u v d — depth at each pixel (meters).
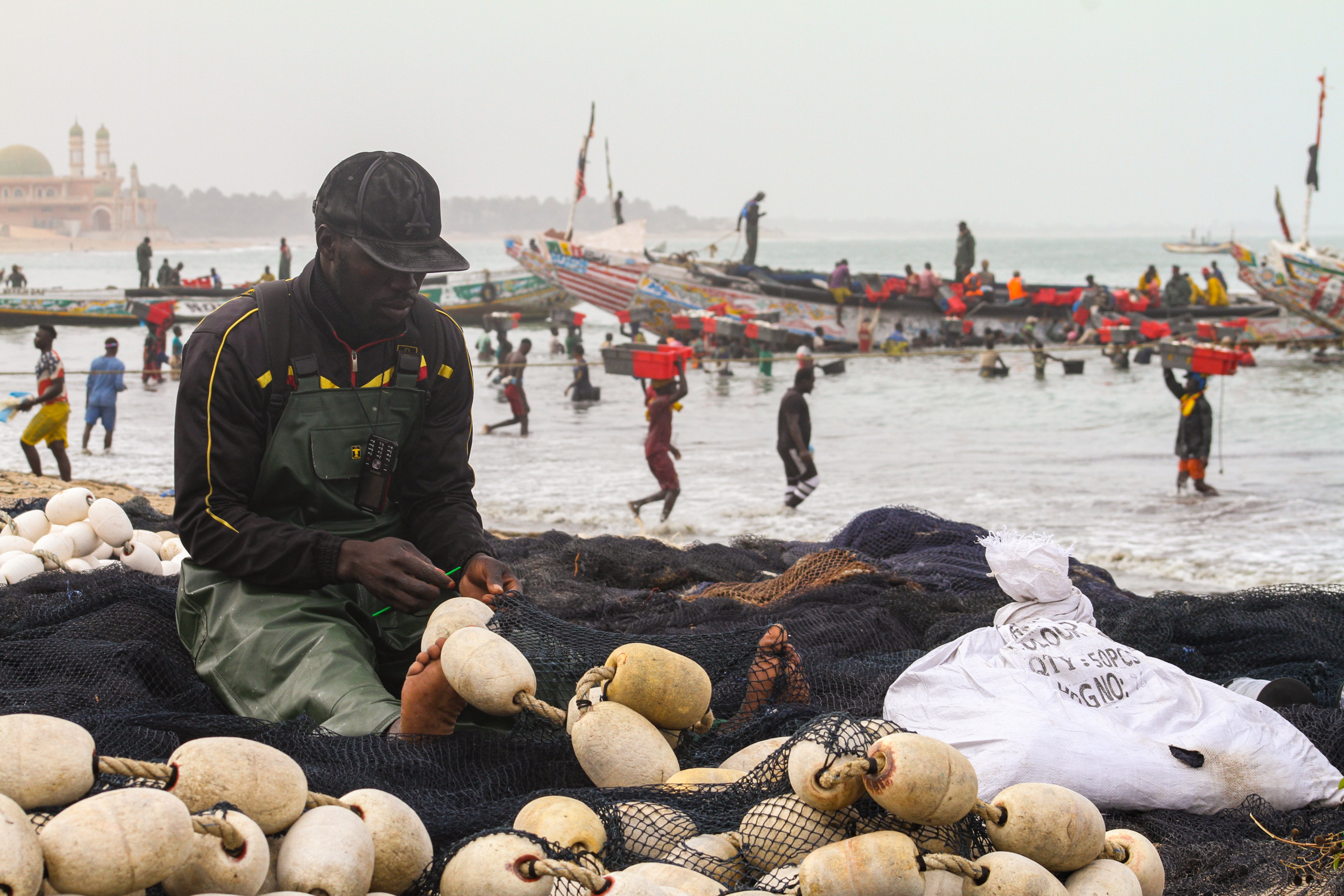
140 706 3.66
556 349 35.75
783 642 4.06
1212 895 3.19
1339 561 10.77
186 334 40.44
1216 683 4.94
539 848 2.51
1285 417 21.97
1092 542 11.75
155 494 13.66
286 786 2.55
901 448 18.83
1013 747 3.73
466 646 3.31
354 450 4.07
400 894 2.66
